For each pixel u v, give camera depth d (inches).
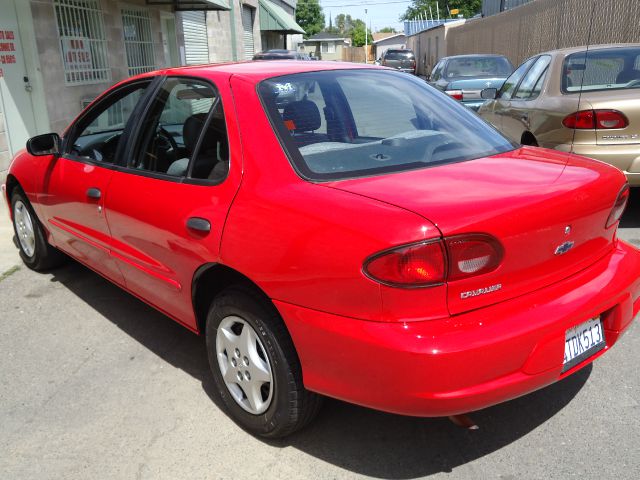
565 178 97.0
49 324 156.6
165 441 108.1
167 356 138.6
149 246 123.1
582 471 96.1
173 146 122.6
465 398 82.4
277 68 123.3
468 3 2748.5
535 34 676.1
